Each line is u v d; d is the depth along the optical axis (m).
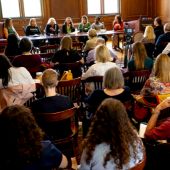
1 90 3.35
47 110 2.55
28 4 11.90
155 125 2.32
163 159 1.94
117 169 1.64
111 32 9.31
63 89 3.68
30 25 9.36
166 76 3.04
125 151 1.63
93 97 2.88
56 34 9.07
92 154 1.67
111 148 1.64
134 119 2.97
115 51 9.75
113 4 12.81
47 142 1.71
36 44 8.46
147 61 4.17
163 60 3.04
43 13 12.07
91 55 5.51
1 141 1.50
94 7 12.64
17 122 1.51
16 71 3.47
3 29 8.75
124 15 12.88
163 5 12.36
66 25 9.47
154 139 2.01
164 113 2.51
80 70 5.01
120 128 1.65
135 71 3.91
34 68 4.66
